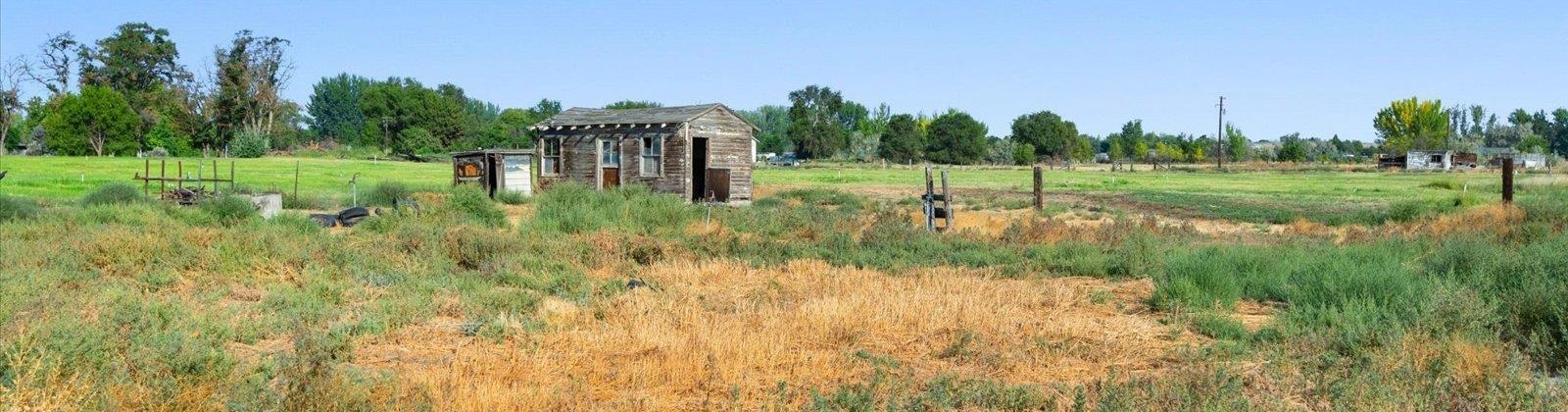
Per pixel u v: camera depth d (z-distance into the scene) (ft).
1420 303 33.94
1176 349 32.37
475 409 24.07
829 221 74.33
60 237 56.85
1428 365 27.76
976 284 45.21
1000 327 35.09
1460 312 31.83
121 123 346.95
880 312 36.09
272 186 137.59
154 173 181.27
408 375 27.84
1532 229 66.03
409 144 376.89
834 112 533.14
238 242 51.31
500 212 80.74
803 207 96.63
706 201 101.24
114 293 37.88
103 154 350.02
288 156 362.94
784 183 182.09
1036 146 490.90
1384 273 41.16
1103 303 42.37
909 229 65.72
